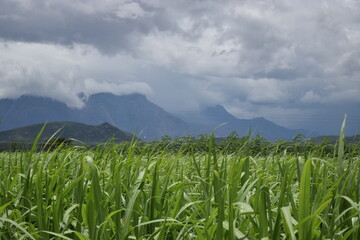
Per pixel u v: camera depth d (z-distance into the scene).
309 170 1.90
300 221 1.86
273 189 3.50
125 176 3.09
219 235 1.86
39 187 2.35
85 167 2.83
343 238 2.01
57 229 2.27
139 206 2.69
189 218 2.26
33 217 2.75
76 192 2.99
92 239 2.15
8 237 2.42
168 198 2.70
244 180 3.03
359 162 2.47
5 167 3.96
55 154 3.57
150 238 2.12
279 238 2.10
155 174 2.59
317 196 2.20
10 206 2.86
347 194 2.33
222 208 1.89
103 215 2.32
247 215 2.21
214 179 2.41
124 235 2.13
